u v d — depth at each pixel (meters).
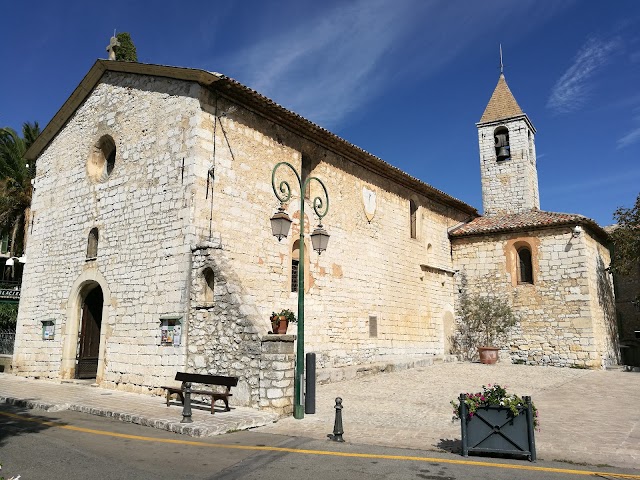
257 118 16.17
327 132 17.86
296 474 7.00
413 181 23.12
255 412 11.02
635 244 22.73
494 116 30.03
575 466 7.62
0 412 11.47
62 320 17.02
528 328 23.41
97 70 17.44
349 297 19.28
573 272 22.67
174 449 8.30
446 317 24.98
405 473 7.11
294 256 17.16
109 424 10.22
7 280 33.41
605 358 22.78
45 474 6.85
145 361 13.90
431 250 24.73
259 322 12.03
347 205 19.83
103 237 16.14
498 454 8.24
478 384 16.38
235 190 15.03
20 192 28.66
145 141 15.57
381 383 16.28
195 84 14.61
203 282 13.24
